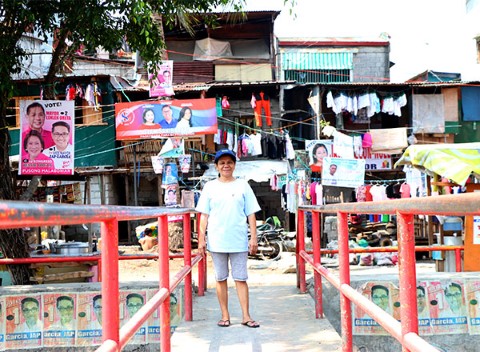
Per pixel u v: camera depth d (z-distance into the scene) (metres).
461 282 5.43
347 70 21.88
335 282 3.70
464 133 18.48
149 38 7.66
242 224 5.27
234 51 20.92
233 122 17.39
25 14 7.04
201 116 14.45
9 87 7.50
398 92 17.91
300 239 7.14
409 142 18.33
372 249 6.91
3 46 7.43
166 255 3.59
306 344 4.59
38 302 5.59
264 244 15.28
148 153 18.09
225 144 18.39
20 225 1.20
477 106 18.47
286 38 21.89
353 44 21.84
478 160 8.98
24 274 7.77
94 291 5.62
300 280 7.14
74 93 16.17
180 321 6.14
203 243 5.41
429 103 18.38
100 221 2.00
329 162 15.52
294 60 21.53
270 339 4.78
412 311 2.03
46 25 7.72
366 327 5.36
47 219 1.38
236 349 4.48
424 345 1.84
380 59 22.00
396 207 2.02
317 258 5.29
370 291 5.48
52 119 9.06
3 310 5.54
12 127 17.20
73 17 7.52
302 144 19.08
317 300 5.52
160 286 3.60
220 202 5.23
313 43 21.62
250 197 5.32
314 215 5.21
